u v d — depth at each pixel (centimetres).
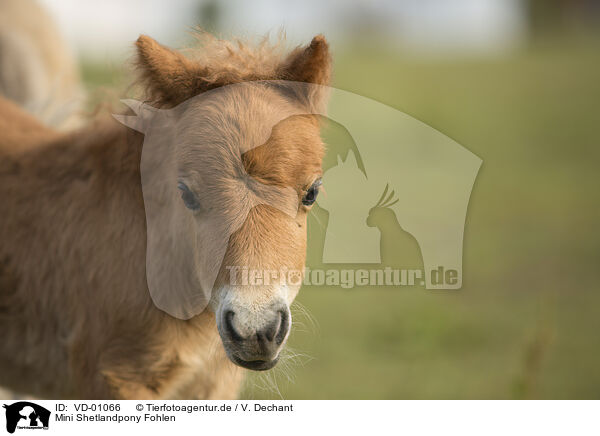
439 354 1902
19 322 1250
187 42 1184
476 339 1967
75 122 1795
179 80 1022
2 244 1238
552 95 4916
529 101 4712
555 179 3388
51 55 2328
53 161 1238
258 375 1373
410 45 9888
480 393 1653
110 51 1784
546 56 6656
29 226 1223
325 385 1705
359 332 1980
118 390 1166
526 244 2661
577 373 1752
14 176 1255
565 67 5862
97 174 1184
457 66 6078
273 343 921
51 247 1205
